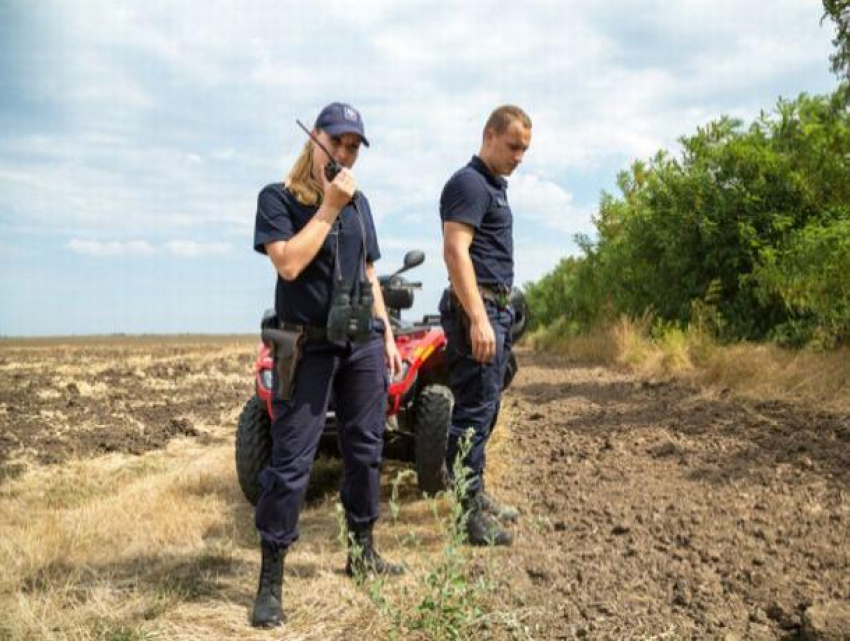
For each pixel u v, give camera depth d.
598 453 5.82
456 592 2.87
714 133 12.37
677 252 12.33
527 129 3.83
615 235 16.28
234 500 5.09
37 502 5.27
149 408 9.67
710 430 6.21
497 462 5.68
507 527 4.18
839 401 6.63
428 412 4.59
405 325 5.54
